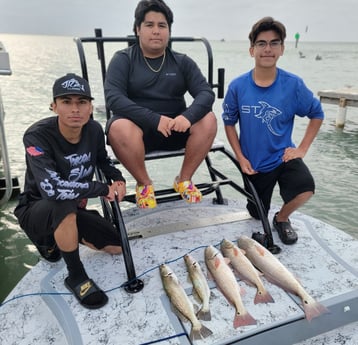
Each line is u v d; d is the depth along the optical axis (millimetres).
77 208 2195
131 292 2127
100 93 15125
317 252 2527
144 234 2764
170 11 2420
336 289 2139
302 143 2643
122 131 2289
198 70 2631
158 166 6672
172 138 2604
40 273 2430
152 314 1967
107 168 2416
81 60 2523
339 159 7371
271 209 3223
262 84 2527
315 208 5176
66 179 2123
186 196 2443
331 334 2039
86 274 2131
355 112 12000
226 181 2846
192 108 2371
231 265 2289
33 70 26781
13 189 5242
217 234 2785
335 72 27656
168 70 2568
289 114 2561
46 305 2162
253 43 2453
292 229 2699
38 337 2006
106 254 2543
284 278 2117
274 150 2605
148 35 2385
